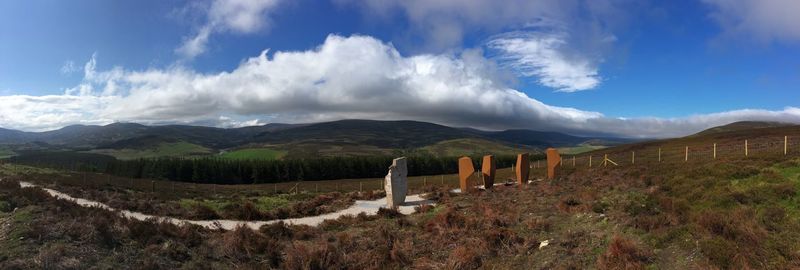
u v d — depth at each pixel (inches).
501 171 2704.2
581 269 458.3
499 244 570.3
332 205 1143.0
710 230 454.9
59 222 549.6
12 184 830.5
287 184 3346.5
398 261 567.5
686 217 503.5
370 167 4311.0
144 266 476.4
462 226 673.6
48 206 641.6
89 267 450.3
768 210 477.7
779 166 680.4
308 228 764.0
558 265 478.9
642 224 516.4
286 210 1024.2
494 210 780.0
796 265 368.5
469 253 542.9
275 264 561.6
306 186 2876.5
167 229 606.2
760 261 385.4
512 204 837.2
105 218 592.1
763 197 526.0
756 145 1835.6
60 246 469.7
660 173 872.3
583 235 542.9
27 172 2089.1
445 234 634.8
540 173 1926.7
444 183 2166.6
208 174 3873.0
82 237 510.6
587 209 662.5
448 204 956.6
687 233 463.5
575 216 647.8
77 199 1224.2
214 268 522.3
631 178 899.4
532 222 633.0
